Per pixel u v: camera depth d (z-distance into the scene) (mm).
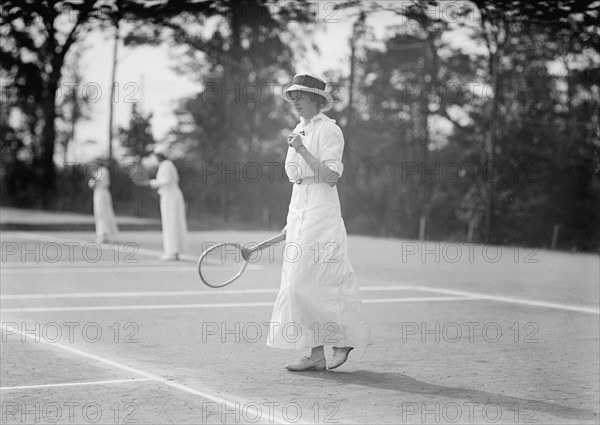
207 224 41500
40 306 14289
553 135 39625
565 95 39562
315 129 9516
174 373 9336
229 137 49312
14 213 43562
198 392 8508
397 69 44969
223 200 46156
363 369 9664
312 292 9352
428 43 41031
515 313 14180
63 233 33469
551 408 8102
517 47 38500
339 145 9477
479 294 16734
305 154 9250
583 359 10383
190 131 50562
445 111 43375
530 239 38219
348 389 8727
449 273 21000
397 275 20234
